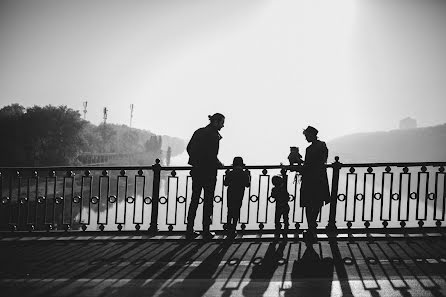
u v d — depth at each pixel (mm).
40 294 4562
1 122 76562
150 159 148500
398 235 7109
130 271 5406
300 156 7500
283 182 7516
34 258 6059
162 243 6934
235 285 4816
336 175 7527
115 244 6906
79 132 85125
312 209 6859
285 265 5605
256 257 6012
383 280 4953
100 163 107062
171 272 5348
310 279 5008
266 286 4773
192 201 7238
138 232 7598
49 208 40531
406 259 5824
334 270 5355
